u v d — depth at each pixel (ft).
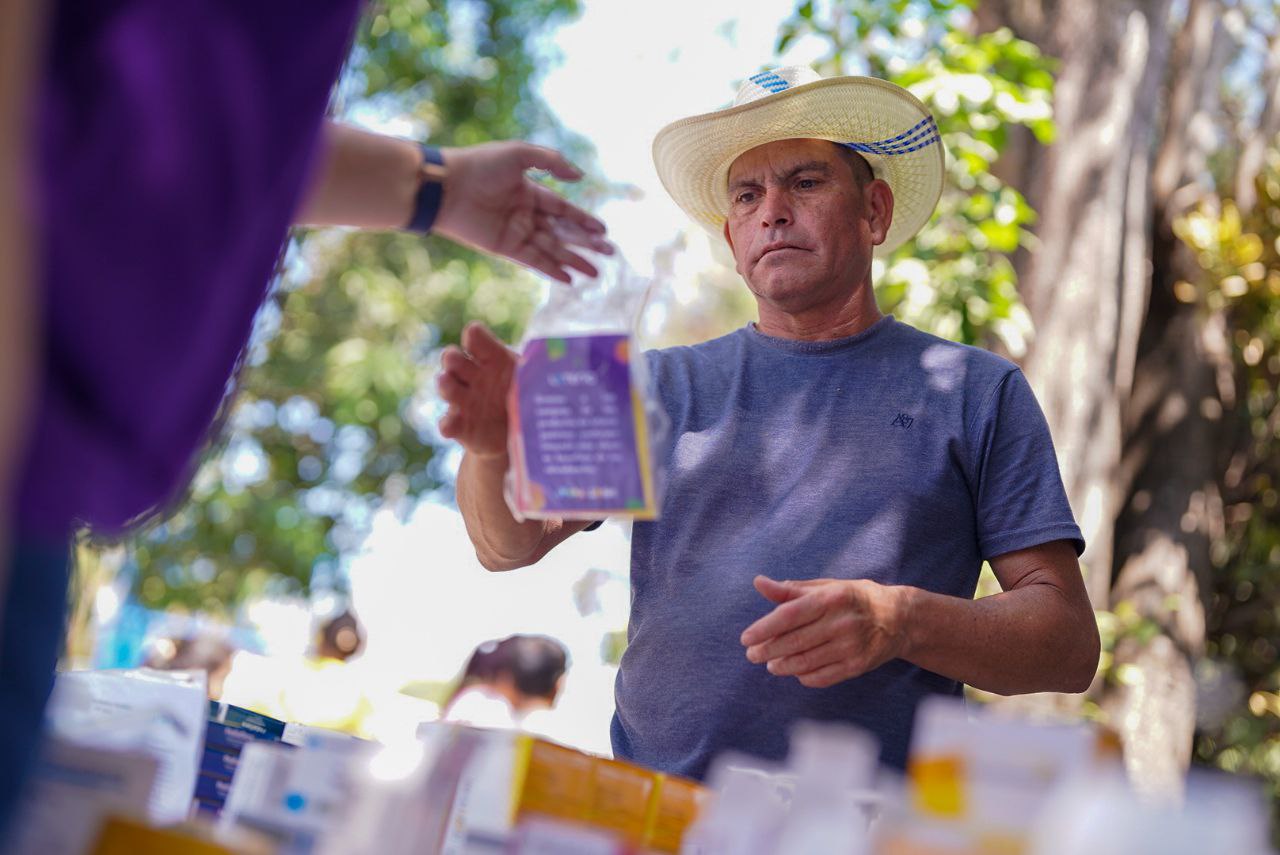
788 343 7.80
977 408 7.29
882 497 7.07
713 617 6.97
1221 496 19.89
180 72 2.66
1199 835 2.28
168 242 2.66
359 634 17.17
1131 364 17.57
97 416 2.68
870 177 8.40
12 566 2.64
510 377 5.12
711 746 6.75
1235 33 21.85
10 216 1.97
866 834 2.98
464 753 3.66
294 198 3.00
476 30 30.14
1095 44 17.31
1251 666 20.34
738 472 7.35
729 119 8.17
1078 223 16.90
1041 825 2.57
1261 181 20.80
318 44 2.93
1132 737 16.60
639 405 4.42
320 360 27.61
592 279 4.66
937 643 6.21
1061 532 6.95
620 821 3.85
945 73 14.48
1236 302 20.21
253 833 3.65
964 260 14.78
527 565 6.92
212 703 4.51
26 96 2.02
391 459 28.96
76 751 3.12
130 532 3.48
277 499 27.04
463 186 4.47
